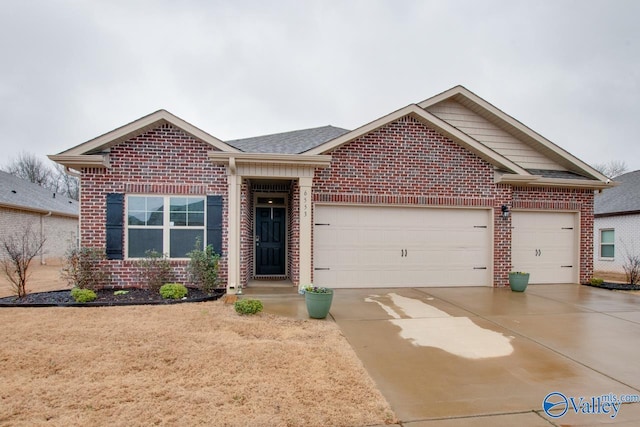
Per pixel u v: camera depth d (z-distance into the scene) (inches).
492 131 450.0
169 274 331.6
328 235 367.9
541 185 409.4
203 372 154.7
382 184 369.7
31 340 191.0
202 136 331.0
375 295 335.9
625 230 602.5
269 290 336.8
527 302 311.7
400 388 146.7
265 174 333.4
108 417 118.5
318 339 202.4
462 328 231.9
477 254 393.7
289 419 120.0
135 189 331.0
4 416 118.1
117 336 198.4
